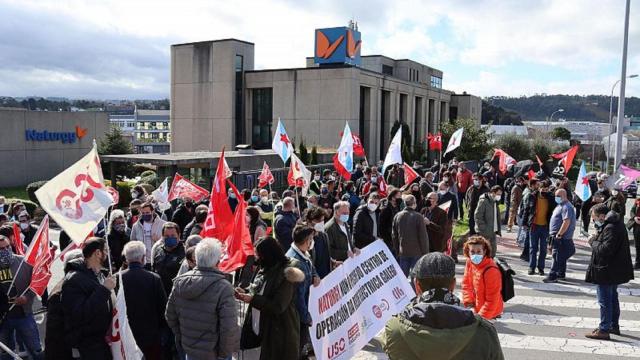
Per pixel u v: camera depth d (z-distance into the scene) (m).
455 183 18.22
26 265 6.53
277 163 29.22
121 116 163.88
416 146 52.50
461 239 14.59
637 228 12.82
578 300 10.08
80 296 4.98
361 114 48.97
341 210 8.72
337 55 46.69
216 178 6.88
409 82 55.94
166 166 22.45
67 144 34.53
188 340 4.91
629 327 8.55
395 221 10.07
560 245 11.34
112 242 8.68
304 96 46.81
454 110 70.88
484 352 2.89
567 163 18.83
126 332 4.95
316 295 5.39
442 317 2.90
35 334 6.70
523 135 62.47
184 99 50.38
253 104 49.69
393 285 6.21
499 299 5.92
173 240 6.89
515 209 17.86
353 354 5.60
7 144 31.17
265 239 5.42
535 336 8.13
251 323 5.65
